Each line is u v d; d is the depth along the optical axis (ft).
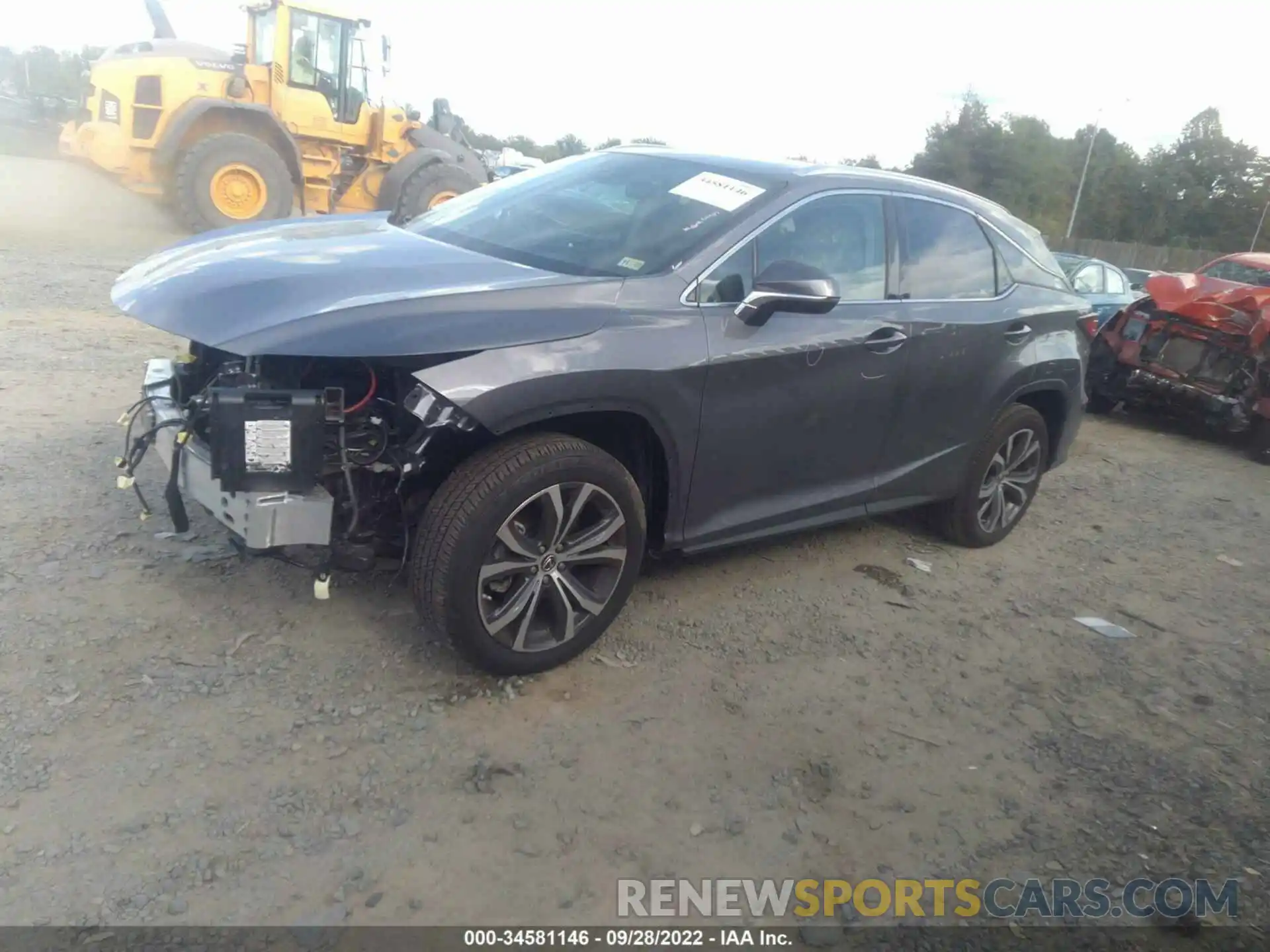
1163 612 16.25
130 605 12.20
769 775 10.67
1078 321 18.26
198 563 13.39
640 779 10.32
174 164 45.01
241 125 45.93
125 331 25.95
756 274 12.93
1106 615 15.87
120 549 13.50
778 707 11.96
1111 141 233.55
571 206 14.12
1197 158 222.28
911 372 14.82
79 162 50.03
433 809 9.53
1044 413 18.57
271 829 9.02
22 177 64.85
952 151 203.72
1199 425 31.78
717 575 15.39
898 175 15.67
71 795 9.11
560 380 10.78
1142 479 24.72
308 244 12.99
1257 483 25.62
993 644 14.35
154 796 9.23
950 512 17.39
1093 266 40.63
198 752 9.87
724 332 12.39
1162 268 169.07
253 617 12.30
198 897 8.21
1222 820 10.84
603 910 8.64
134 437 12.60
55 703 10.28
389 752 10.22
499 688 11.52
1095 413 32.68
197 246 13.20
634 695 11.78
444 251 12.98
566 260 12.77
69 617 11.76
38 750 9.61
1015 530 19.52
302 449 10.06
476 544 10.59
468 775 10.05
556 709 11.30
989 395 16.31
